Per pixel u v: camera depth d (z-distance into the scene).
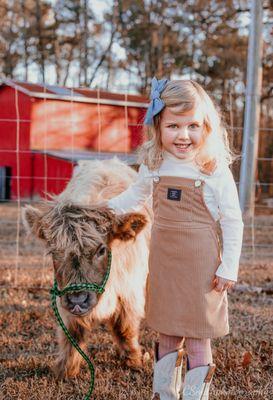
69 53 34.88
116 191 4.06
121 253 3.68
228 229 2.90
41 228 3.18
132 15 32.50
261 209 15.96
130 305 3.91
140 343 4.55
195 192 2.90
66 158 19.06
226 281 2.87
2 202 19.59
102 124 21.34
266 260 8.09
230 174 2.96
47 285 6.37
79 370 3.95
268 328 4.86
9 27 34.44
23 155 21.39
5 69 34.47
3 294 6.01
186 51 31.44
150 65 32.22
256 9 12.88
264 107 27.02
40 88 21.83
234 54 29.27
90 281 3.05
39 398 3.50
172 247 2.95
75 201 3.53
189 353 3.00
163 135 2.92
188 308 2.92
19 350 4.39
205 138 2.93
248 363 4.02
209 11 28.97
